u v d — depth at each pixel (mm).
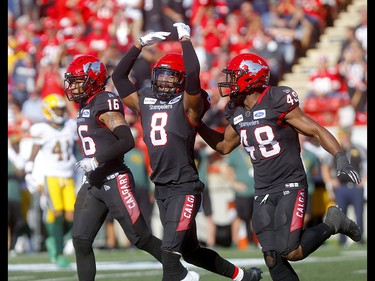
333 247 41719
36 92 49500
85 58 21250
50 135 32625
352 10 58031
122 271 30156
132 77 50094
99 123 20953
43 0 58688
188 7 55781
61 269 31781
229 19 53781
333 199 42125
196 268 30844
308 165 41688
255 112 19531
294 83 52500
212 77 49531
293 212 19312
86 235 21047
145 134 20078
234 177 41875
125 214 20891
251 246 42125
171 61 20047
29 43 54656
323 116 47438
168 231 19578
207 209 42062
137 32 54656
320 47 55312
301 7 55688
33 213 42312
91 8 56375
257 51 52500
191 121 19875
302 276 27219
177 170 19766
